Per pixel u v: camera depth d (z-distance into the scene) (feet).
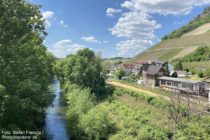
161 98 173.58
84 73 227.20
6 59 95.91
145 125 115.75
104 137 117.50
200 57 468.34
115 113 148.77
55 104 198.70
